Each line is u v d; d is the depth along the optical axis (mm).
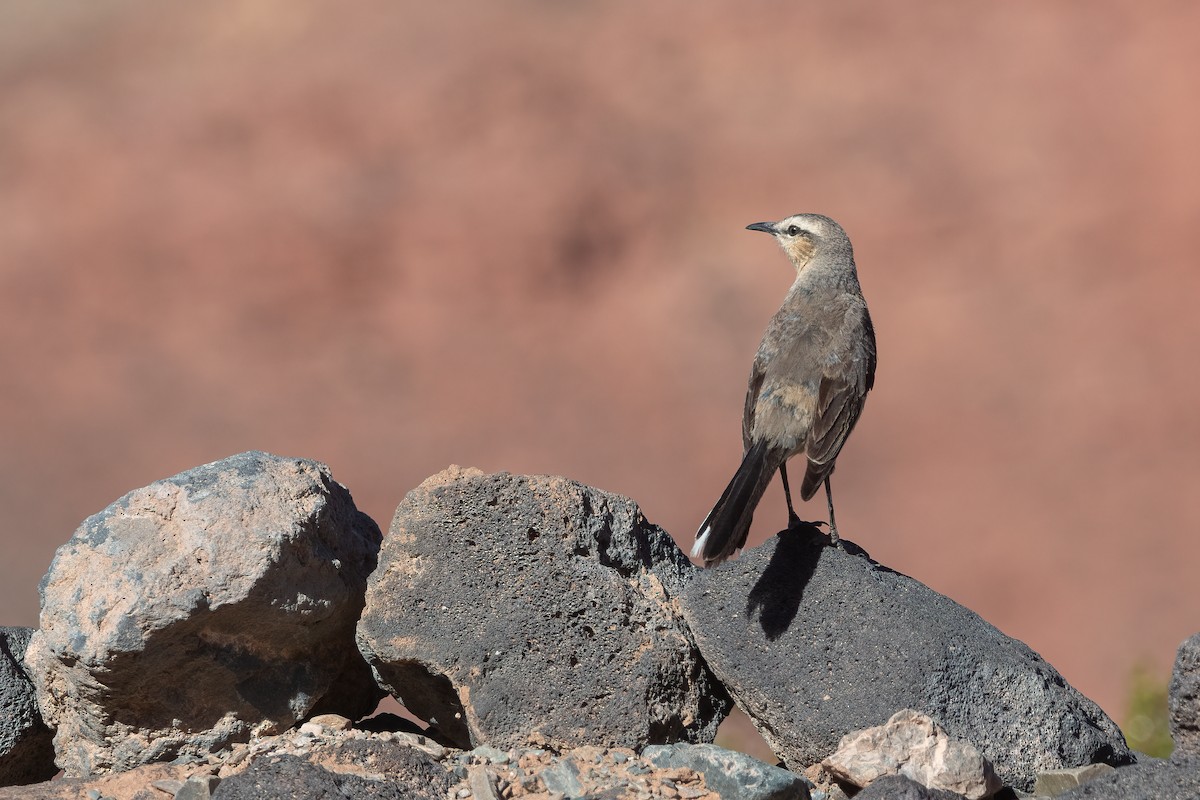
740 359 34531
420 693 6723
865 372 7305
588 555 6699
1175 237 34062
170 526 6430
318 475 6848
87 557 6402
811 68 39250
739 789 5688
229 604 6336
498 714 6363
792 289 8055
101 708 6461
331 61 40969
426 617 6555
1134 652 26828
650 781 5809
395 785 5469
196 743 6594
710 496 32219
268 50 41469
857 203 36562
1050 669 6652
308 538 6555
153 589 6273
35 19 43031
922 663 6262
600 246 37469
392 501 33125
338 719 6762
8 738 6883
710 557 6613
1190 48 36844
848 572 6609
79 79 41375
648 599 6656
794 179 37312
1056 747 6211
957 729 6172
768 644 6414
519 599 6535
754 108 38875
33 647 6605
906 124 37781
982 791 5816
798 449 7266
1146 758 6434
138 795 5910
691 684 6543
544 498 6684
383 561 6691
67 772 6691
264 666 6645
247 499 6508
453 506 6695
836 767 5910
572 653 6449
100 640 6238
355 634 6852
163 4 43094
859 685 6258
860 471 31672
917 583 6777
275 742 6465
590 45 40781
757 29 40406
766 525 29781
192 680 6523
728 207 37344
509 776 5871
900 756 5871
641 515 7051
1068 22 38438
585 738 6305
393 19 41875
